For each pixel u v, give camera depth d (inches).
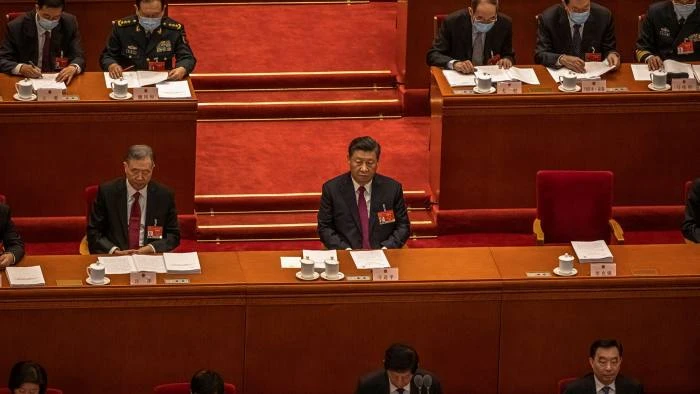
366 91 1514.5
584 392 1001.5
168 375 1051.9
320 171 1381.6
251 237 1312.7
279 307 1045.8
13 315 1021.8
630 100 1302.9
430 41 1476.4
